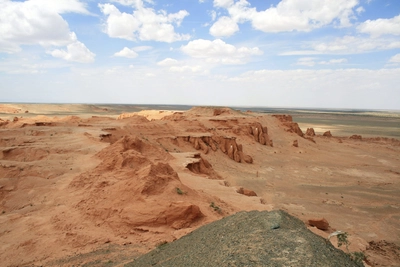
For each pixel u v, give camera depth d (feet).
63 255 45.34
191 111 325.01
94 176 72.64
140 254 44.04
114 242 48.96
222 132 215.51
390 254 68.90
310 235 29.63
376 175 161.79
